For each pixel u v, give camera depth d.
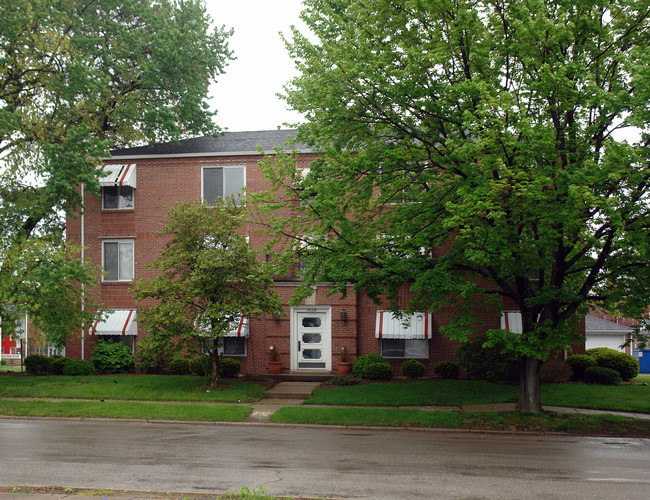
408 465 10.80
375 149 15.20
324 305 24.39
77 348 25.91
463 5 14.36
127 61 26.92
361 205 16.08
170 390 20.19
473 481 9.55
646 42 14.71
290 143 16.58
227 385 20.83
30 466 10.46
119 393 19.95
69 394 19.91
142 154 26.33
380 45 15.27
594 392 19.31
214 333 18.89
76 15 24.16
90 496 8.09
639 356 39.00
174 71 25.95
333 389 20.61
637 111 12.12
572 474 10.17
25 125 22.56
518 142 12.77
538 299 14.55
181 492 8.53
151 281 20.39
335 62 14.49
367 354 23.53
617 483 9.52
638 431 14.79
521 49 13.70
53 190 21.89
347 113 15.12
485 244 13.43
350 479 9.62
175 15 26.58
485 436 14.38
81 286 24.31
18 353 51.81
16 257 19.88
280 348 24.58
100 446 12.57
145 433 14.50
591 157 13.62
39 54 22.19
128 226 26.20
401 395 19.28
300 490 8.87
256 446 12.76
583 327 23.31
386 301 24.23
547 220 13.21
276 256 15.81
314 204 14.84
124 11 26.20
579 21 13.96
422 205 15.34
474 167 13.37
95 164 22.80
